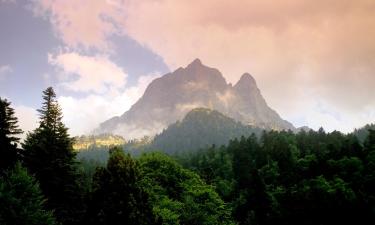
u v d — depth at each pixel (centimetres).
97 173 3541
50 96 4925
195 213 4528
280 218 7031
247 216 8775
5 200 2975
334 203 6550
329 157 11519
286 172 11331
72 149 4762
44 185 4303
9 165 3988
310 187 7856
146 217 3503
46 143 4488
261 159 13838
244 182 11412
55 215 4103
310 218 6562
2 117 4191
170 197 4784
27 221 3027
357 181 8775
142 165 4922
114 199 3419
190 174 5309
